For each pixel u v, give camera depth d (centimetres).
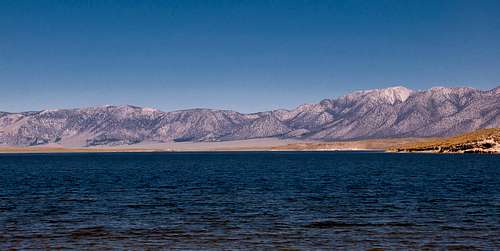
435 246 4306
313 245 4366
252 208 6312
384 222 5316
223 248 4284
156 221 5425
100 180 11119
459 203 6706
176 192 8275
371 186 9250
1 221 5428
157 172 14475
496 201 6888
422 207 6356
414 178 11194
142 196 7681
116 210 6191
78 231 4922
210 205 6606
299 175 12588
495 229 4922
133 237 4672
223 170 15438
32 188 9125
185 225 5203
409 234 4744
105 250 4228
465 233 4762
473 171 13575
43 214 5888
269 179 11181
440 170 14250
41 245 4381
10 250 4222
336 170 14925
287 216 5706
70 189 8900
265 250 4219
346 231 4891
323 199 7225
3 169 16988
